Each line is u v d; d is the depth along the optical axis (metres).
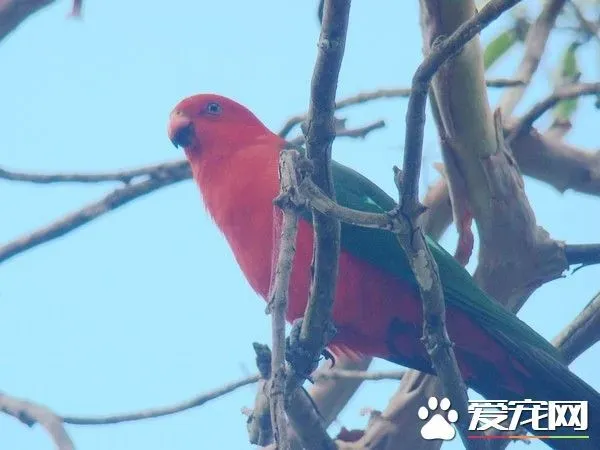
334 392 11.92
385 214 7.61
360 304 10.51
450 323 10.23
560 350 10.42
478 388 10.41
